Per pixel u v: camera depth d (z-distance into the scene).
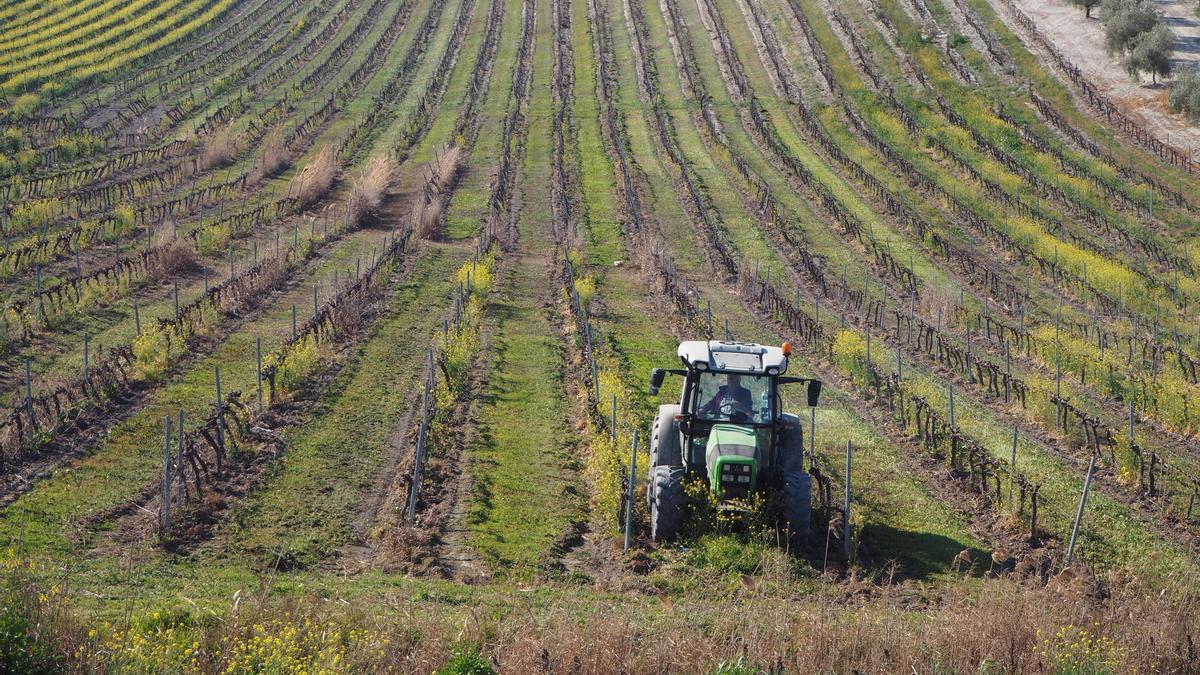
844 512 18.20
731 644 12.23
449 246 43.34
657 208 50.28
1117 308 37.47
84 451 19.83
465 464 20.39
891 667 12.11
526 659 11.59
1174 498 20.39
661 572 15.95
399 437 21.80
